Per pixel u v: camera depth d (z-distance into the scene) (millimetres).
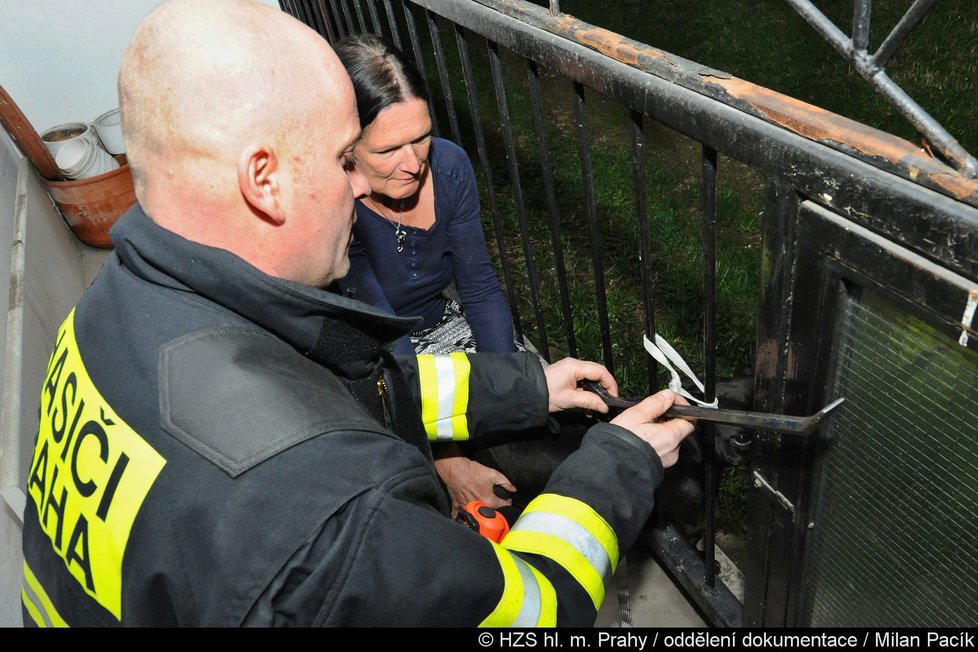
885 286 920
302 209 1007
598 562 1188
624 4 6828
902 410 1056
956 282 812
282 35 975
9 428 2258
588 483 1259
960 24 5441
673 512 2074
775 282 1124
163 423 907
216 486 868
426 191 2059
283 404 913
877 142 823
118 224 1033
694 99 1054
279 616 856
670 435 1409
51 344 3074
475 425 1656
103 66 4680
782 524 1445
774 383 1256
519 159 4820
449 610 951
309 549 853
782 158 940
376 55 1722
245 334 970
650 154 4609
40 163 4129
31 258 3373
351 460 912
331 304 1004
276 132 951
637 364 3139
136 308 992
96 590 969
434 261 2203
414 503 960
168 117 931
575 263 3820
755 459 1421
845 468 1240
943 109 4621
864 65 779
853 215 876
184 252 952
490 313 2252
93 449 967
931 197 773
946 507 1076
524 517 1240
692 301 3404
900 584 1266
